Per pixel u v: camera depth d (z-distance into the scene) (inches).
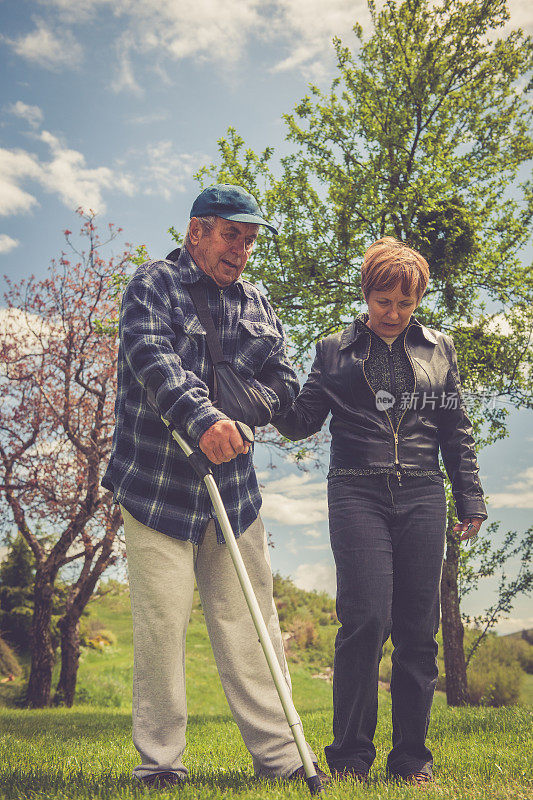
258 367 102.8
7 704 617.3
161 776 89.1
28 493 524.7
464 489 109.4
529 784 94.5
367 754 100.6
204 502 95.8
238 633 97.0
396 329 107.0
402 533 103.7
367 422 105.1
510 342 451.8
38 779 98.0
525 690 658.8
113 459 97.7
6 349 530.3
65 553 566.3
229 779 98.6
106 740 215.8
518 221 472.4
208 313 99.0
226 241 98.3
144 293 96.7
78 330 530.0
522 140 476.4
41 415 518.0
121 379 99.0
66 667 591.2
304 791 80.3
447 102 478.9
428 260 435.2
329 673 861.8
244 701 96.5
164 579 92.3
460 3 473.4
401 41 475.8
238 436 84.4
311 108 490.0
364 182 454.6
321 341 114.7
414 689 104.0
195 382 89.3
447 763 117.0
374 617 98.9
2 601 802.8
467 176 465.1
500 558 448.5
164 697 91.4
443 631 455.8
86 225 542.3
